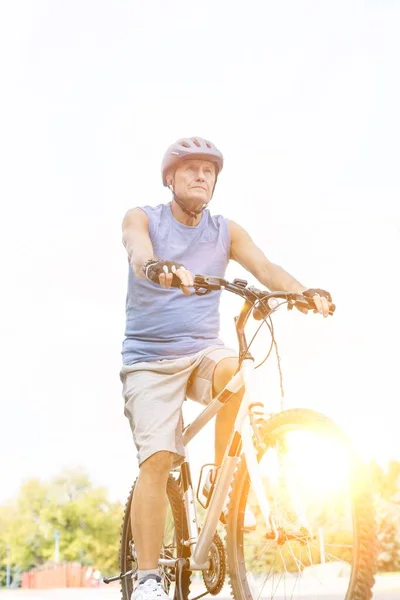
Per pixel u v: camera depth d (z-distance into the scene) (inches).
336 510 100.8
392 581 267.4
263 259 139.8
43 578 1112.2
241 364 122.1
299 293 121.7
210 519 125.6
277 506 109.1
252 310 120.9
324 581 101.5
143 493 128.3
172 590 141.4
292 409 110.6
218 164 140.9
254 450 113.6
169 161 139.9
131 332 139.6
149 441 128.6
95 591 526.3
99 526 1777.8
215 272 142.6
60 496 1775.3
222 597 216.4
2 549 1743.4
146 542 127.3
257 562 114.4
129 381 136.2
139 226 139.4
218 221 144.3
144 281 137.3
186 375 132.1
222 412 129.0
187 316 136.9
